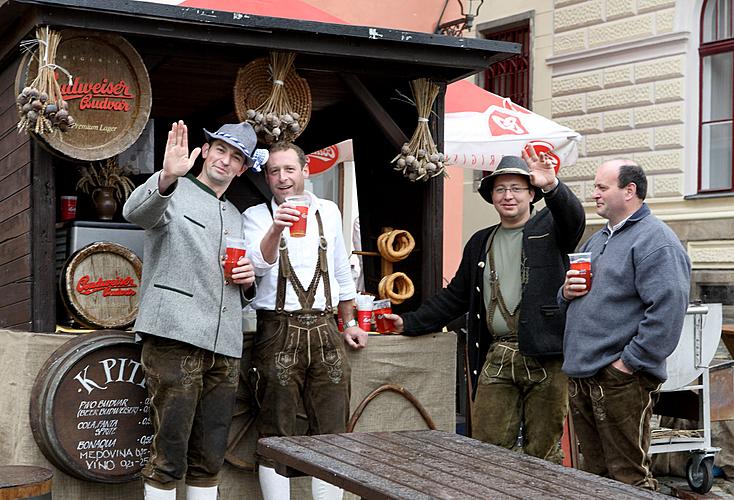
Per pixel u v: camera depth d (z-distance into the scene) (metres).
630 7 13.29
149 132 5.57
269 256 4.09
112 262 4.27
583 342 4.05
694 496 5.95
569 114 14.12
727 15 12.59
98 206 4.65
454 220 10.27
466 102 6.95
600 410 4.04
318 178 5.80
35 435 3.94
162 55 4.43
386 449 3.22
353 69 4.89
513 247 4.54
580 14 13.93
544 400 4.38
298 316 4.20
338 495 4.34
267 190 5.78
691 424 6.52
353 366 4.71
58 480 4.03
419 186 5.31
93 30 3.98
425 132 5.08
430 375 4.92
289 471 3.31
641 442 4.02
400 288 5.23
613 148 13.55
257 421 4.29
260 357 4.23
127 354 4.09
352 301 4.65
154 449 3.89
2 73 4.53
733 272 12.07
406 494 2.56
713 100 12.75
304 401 4.30
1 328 4.38
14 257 4.25
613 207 4.11
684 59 12.77
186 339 3.78
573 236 4.37
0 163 4.51
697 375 5.84
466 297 4.80
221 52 4.57
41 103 3.81
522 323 4.36
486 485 2.69
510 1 15.06
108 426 4.04
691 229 12.52
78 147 4.07
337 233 4.46
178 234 3.83
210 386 3.96
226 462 4.39
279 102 4.59
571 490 2.65
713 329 5.91
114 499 4.13
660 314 3.85
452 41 4.74
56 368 3.93
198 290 3.85
